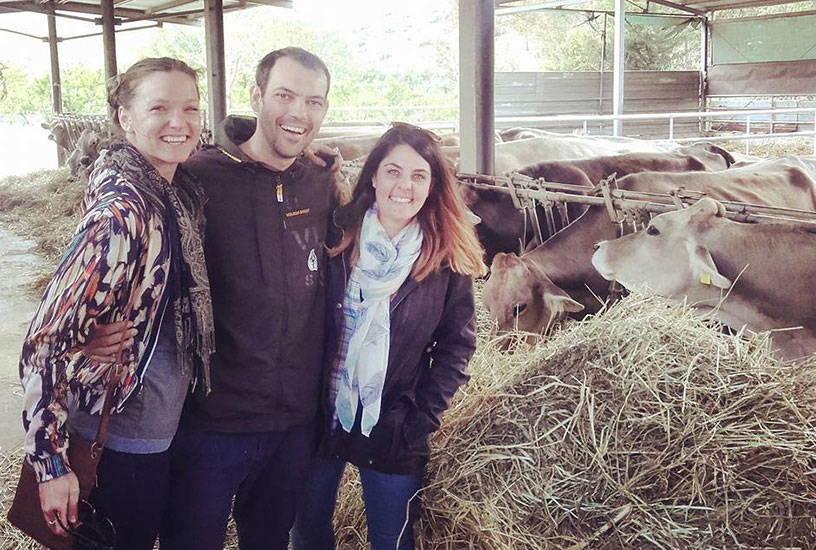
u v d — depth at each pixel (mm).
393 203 1800
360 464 1941
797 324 2600
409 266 1834
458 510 2113
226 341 1740
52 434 1451
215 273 1728
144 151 1579
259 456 1809
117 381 1533
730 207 2752
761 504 1895
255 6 11852
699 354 2168
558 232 3357
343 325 1885
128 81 1565
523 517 2059
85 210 1541
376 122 8875
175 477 1799
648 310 2533
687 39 16453
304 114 1698
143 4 12656
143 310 1540
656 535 1922
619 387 2150
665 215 2777
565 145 5289
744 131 14961
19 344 4711
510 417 2234
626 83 15250
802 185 3887
